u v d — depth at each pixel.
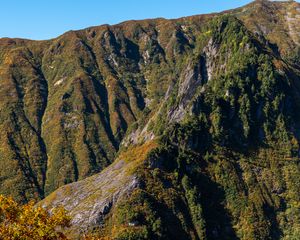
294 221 183.00
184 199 180.75
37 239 41.91
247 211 183.00
